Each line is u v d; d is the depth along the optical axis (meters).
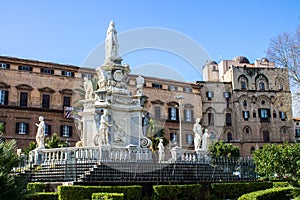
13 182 9.43
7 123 57.28
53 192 17.62
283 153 19.22
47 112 60.44
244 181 24.64
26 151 41.62
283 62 40.53
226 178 24.16
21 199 9.60
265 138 76.19
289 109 45.94
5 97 58.16
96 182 18.45
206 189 21.95
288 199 19.52
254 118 76.38
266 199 18.06
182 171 22.62
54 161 22.62
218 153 51.06
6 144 10.30
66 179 19.22
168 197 19.39
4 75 58.56
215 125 65.56
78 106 29.59
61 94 62.38
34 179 20.09
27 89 59.91
